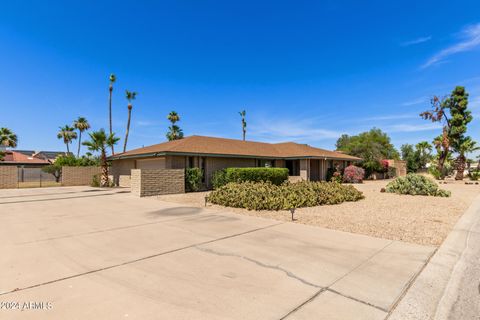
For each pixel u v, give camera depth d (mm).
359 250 5062
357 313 2938
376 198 13219
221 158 19453
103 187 20281
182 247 5191
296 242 5555
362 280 3766
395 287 3564
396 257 4707
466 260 4621
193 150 17484
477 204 11289
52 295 3275
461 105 29062
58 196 14117
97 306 3027
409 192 15016
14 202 11844
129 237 5914
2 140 33844
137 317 2814
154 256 4684
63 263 4340
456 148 30328
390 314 2938
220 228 6758
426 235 6195
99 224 7223
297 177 22672
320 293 3379
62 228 6758
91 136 20062
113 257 4625
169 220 7738
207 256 4695
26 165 34156
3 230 6559
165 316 2838
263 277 3838
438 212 9234
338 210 9453
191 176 16141
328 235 6113
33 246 5234
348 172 24594
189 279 3762
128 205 10695
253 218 8008
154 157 18188
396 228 6836
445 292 3465
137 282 3658
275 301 3172
